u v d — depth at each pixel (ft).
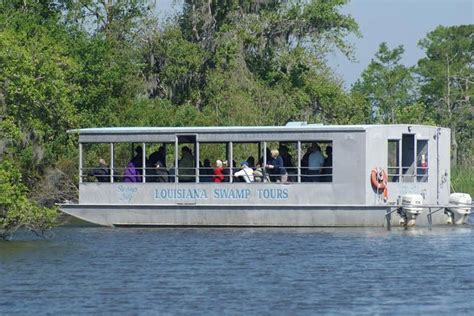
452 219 418.51
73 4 597.52
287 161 401.90
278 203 394.93
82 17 601.21
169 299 273.75
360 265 319.88
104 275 305.32
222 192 399.44
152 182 406.41
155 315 257.14
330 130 391.04
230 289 285.23
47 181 454.81
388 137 395.34
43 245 363.56
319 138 392.27
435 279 298.35
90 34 591.37
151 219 405.59
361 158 388.98
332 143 391.24
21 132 371.15
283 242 363.35
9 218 349.61
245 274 305.73
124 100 567.59
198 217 401.49
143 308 264.11
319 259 329.72
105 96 534.37
